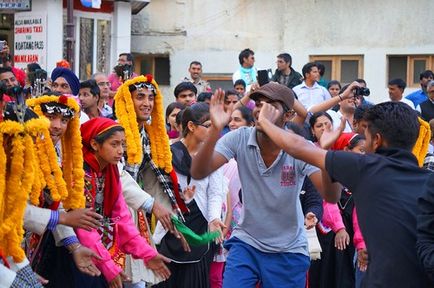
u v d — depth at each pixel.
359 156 5.05
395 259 4.83
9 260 5.51
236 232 6.76
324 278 9.02
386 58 19.61
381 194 4.91
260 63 20.41
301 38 20.14
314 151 5.14
